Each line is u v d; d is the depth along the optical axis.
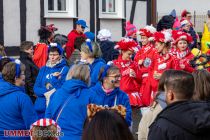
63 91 8.48
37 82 11.47
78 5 25.22
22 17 23.44
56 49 11.48
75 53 13.89
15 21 23.30
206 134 5.80
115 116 4.52
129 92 12.88
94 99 8.48
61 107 8.37
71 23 24.83
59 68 11.47
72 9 24.80
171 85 6.09
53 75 11.34
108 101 8.61
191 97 6.20
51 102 8.54
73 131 8.22
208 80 6.73
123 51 12.94
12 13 23.20
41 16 23.97
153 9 28.97
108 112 4.56
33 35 23.78
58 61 11.52
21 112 8.52
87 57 11.07
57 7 24.53
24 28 23.48
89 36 17.17
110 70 8.62
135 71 12.92
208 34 19.95
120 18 26.95
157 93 7.82
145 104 12.88
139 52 14.04
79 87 8.45
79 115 8.29
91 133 4.45
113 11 27.14
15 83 8.74
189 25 18.59
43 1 24.02
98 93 8.59
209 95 6.71
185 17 19.84
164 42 12.59
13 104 8.48
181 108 5.87
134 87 12.95
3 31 22.92
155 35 12.77
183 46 12.45
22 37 23.44
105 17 26.41
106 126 4.45
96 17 26.05
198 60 10.41
